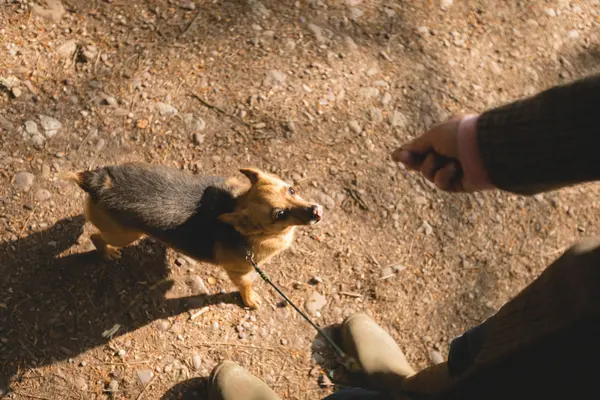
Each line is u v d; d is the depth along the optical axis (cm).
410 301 214
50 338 197
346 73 236
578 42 261
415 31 248
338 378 204
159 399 196
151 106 221
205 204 195
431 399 159
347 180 222
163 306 204
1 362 193
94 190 189
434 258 219
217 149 220
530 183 118
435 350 211
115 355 198
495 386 142
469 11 256
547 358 129
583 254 122
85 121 217
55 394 192
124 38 229
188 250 196
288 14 242
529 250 225
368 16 247
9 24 224
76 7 230
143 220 190
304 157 223
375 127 230
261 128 224
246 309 207
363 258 216
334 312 210
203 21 235
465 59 247
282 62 234
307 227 216
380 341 204
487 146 118
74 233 207
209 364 201
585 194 235
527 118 111
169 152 218
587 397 127
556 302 127
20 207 206
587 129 104
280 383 201
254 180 192
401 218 221
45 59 222
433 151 133
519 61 252
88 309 201
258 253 196
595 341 119
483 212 226
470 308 217
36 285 200
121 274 205
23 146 211
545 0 265
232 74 229
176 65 228
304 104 229
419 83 239
